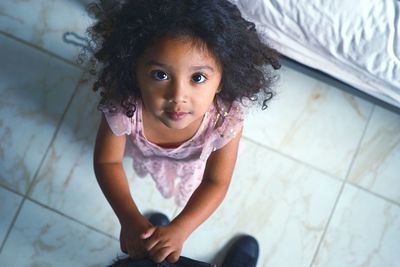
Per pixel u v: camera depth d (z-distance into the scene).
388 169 1.25
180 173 1.08
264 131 1.25
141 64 0.67
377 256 1.23
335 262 1.23
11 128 1.22
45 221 1.20
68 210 1.21
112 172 0.94
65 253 1.19
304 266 1.22
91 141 1.23
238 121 0.86
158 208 1.22
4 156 1.21
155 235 0.81
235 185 1.23
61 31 1.25
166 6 0.65
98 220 1.21
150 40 0.64
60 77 1.23
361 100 1.26
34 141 1.22
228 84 0.74
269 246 1.22
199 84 0.66
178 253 0.81
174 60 0.63
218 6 0.66
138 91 0.78
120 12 0.72
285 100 1.26
